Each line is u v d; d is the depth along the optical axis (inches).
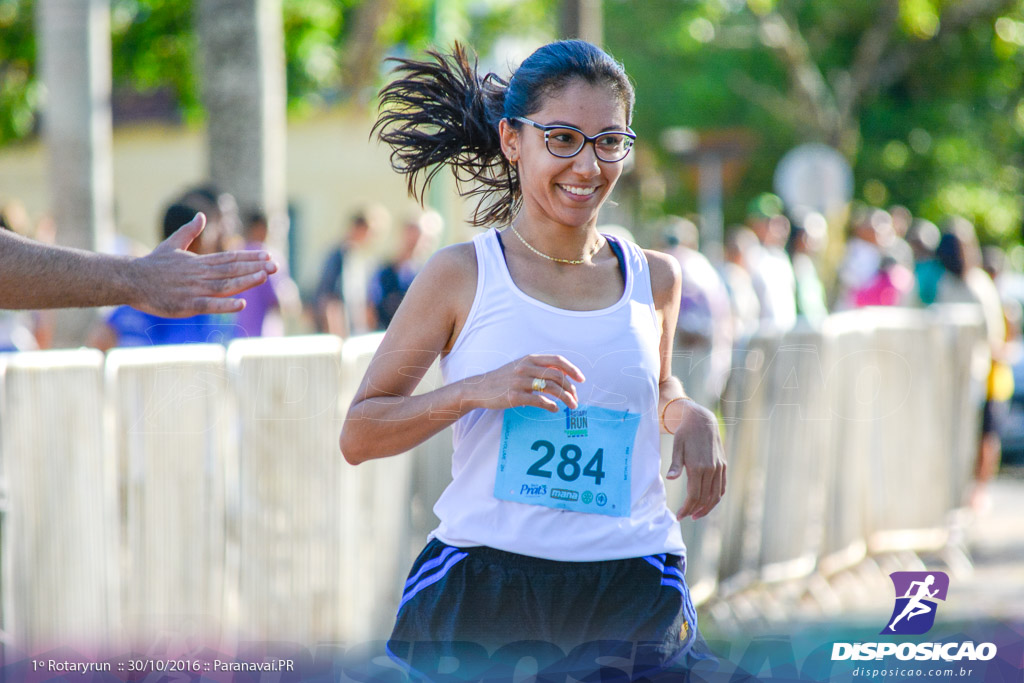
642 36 2773.1
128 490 410.6
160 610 411.2
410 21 1905.8
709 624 518.9
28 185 2287.2
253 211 924.6
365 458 282.4
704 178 1528.1
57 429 397.7
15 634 382.9
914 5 2368.4
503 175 320.8
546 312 272.7
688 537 557.3
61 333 622.2
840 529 642.2
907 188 2571.4
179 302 248.5
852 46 2620.6
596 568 277.0
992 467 874.1
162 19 1782.7
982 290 876.6
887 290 1059.9
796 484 604.7
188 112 1909.4
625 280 283.7
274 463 434.9
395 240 1990.7
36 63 1859.0
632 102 277.3
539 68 271.4
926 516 697.0
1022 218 2699.3
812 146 2440.9
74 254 246.4
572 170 268.4
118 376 409.4
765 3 2237.9
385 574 485.4
